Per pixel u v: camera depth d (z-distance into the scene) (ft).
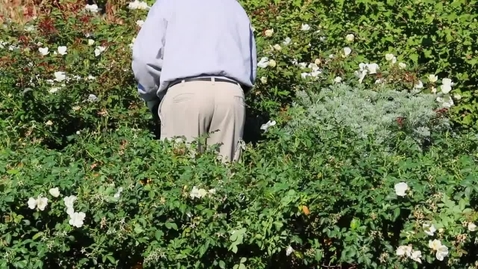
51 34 27.58
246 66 20.80
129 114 23.80
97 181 17.60
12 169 17.97
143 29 20.89
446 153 19.65
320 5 29.60
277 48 25.30
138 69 21.01
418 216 17.03
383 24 27.76
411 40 26.84
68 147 19.99
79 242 17.31
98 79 24.68
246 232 17.02
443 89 23.91
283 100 24.82
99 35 27.86
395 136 21.83
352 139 20.08
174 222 17.29
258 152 20.11
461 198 17.33
